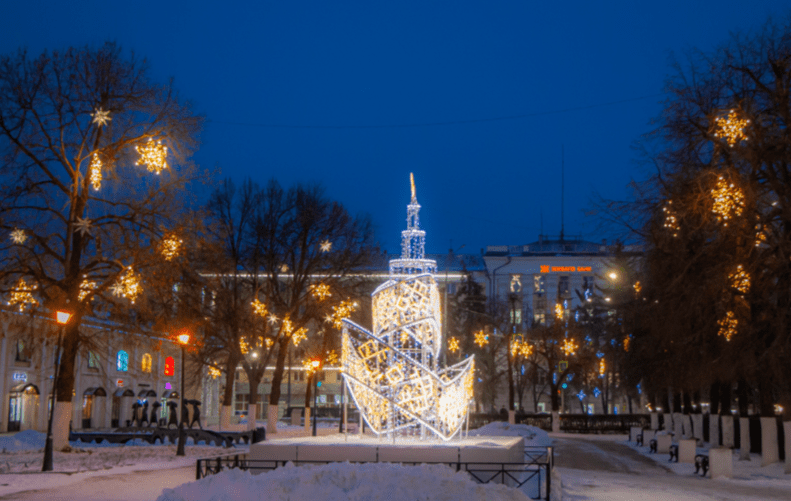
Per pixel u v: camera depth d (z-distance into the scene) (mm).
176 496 12688
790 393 25875
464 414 20000
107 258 29422
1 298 30078
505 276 96625
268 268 46062
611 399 87125
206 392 71188
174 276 29391
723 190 25812
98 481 18562
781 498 18422
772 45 26891
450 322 75312
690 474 25156
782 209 25781
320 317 45750
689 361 31594
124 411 56719
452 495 12773
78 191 29906
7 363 43406
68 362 28922
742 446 31375
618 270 47281
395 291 20375
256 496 12344
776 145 25422
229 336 44969
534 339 67688
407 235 22766
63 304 28484
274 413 45688
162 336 31969
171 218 29453
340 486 12953
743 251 26500
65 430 28703
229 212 45656
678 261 28734
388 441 19078
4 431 42875
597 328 71812
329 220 46406
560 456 33094
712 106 27234
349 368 20219
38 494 16016
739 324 27312
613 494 18438
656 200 29266
